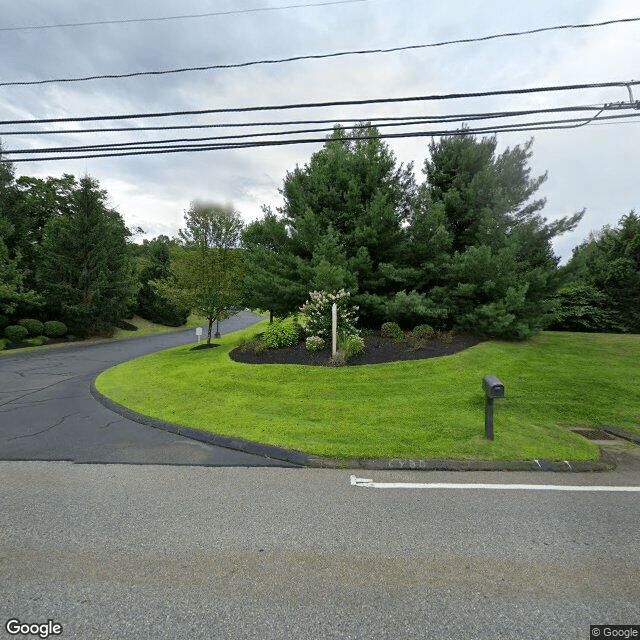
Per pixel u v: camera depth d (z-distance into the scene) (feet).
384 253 39.65
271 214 43.57
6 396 25.61
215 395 23.41
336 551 8.78
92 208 72.84
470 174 39.96
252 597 7.31
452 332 36.27
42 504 10.98
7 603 7.14
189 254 46.85
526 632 6.56
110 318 75.00
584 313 51.90
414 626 6.66
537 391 22.86
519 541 9.23
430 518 10.27
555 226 37.14
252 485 12.25
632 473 13.39
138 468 13.66
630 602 7.28
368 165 39.68
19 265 67.05
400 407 20.36
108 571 8.05
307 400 21.84
